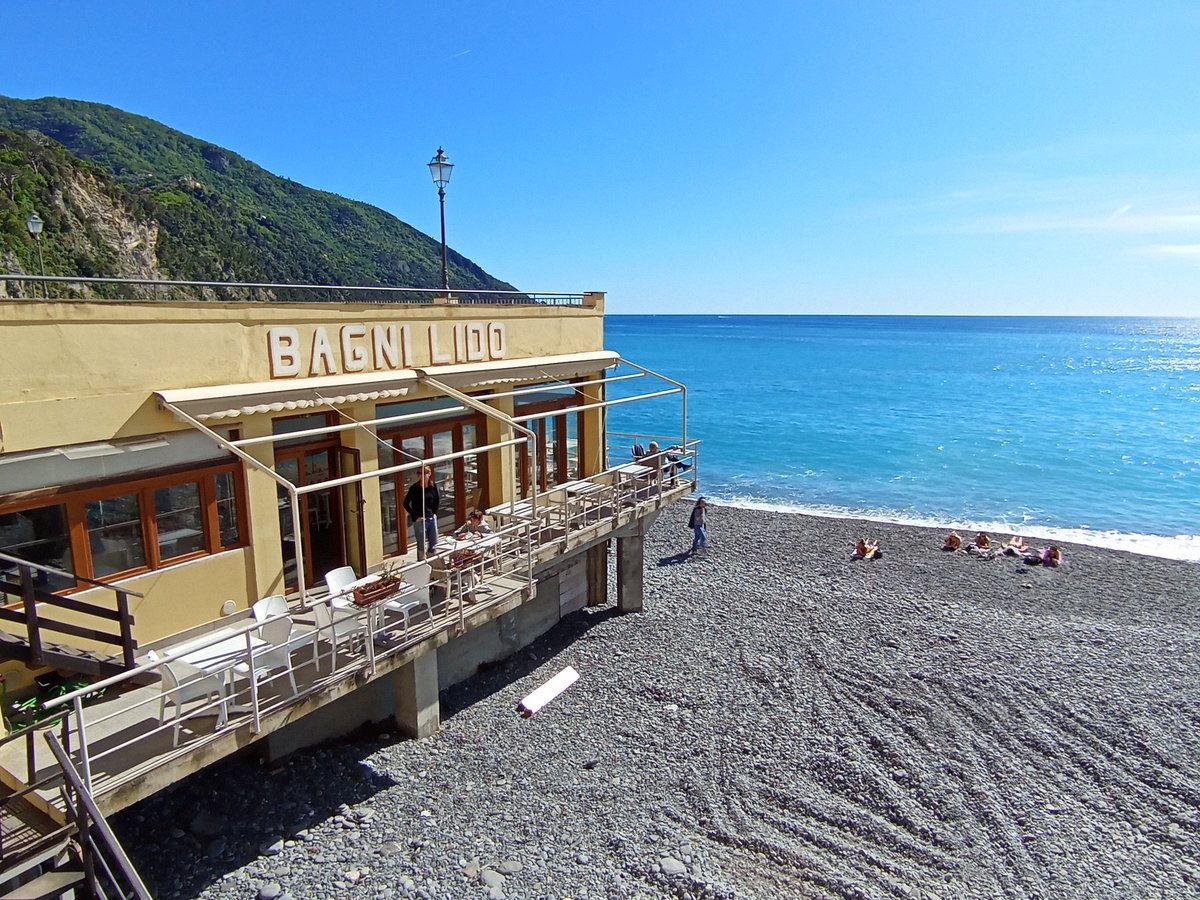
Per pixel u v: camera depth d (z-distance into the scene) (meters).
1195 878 10.71
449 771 12.44
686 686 15.95
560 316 17.16
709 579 23.89
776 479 42.22
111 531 9.78
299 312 11.66
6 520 8.82
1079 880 10.60
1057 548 26.45
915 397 74.50
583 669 16.58
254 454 11.22
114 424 9.48
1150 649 18.52
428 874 10.05
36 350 8.75
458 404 14.98
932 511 35.47
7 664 9.06
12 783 7.82
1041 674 16.92
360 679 10.33
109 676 9.07
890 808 12.06
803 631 19.19
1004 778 12.98
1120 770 13.29
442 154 16.45
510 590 13.06
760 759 13.28
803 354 135.50
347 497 13.09
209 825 10.71
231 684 9.27
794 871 10.56
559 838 10.95
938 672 16.91
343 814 11.17
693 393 78.75
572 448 18.81
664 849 10.82
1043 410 65.31
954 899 10.15
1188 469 42.62
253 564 11.33
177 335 10.12
